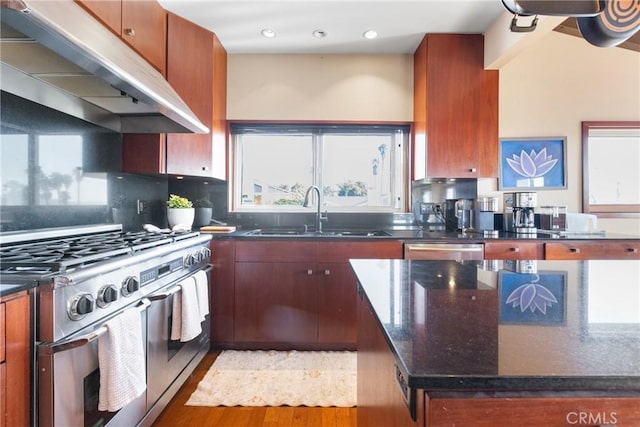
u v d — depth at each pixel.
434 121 2.66
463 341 0.60
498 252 2.40
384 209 3.13
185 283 1.77
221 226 2.92
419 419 0.53
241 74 2.93
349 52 2.93
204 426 1.65
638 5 1.33
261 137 3.14
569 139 3.11
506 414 0.50
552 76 3.12
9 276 0.96
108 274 1.21
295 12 2.32
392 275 1.17
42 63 1.41
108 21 1.65
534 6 1.14
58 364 0.99
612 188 3.13
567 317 0.73
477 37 2.64
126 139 2.22
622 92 3.11
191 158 2.44
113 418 1.26
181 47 2.36
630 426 0.50
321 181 3.14
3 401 0.87
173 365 1.76
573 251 2.40
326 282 2.43
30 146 1.57
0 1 0.87
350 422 1.70
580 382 0.48
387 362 0.82
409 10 2.31
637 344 0.59
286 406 1.82
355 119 2.96
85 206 1.93
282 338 2.46
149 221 2.61
